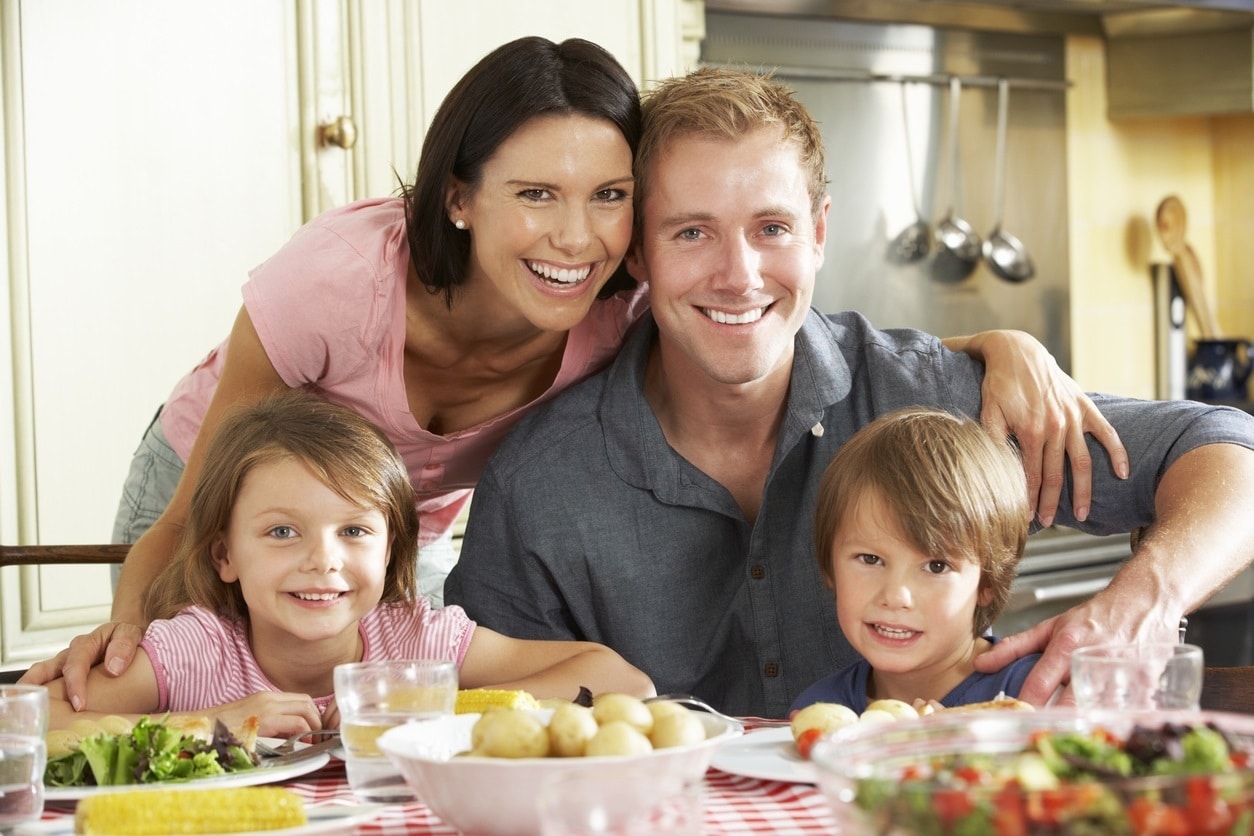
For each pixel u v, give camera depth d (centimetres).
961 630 132
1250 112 379
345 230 172
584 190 153
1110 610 126
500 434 180
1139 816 60
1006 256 381
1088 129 399
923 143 367
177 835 86
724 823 89
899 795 63
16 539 255
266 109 273
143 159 263
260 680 150
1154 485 156
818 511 137
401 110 286
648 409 164
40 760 94
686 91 152
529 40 155
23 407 255
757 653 163
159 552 167
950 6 363
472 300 170
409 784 90
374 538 145
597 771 70
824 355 162
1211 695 123
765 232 150
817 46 352
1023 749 77
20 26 252
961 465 130
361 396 174
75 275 259
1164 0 352
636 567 163
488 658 154
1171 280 407
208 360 204
